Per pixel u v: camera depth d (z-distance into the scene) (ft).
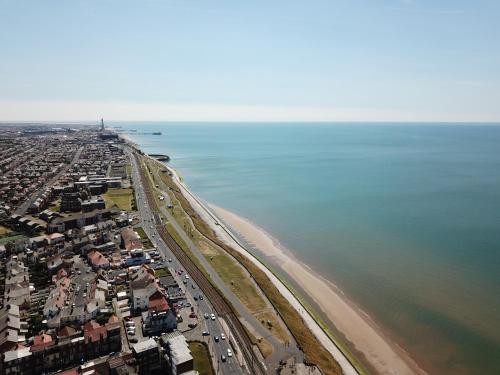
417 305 462.19
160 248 617.62
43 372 335.47
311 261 602.44
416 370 358.64
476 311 445.78
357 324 431.43
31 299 450.71
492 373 351.46
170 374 330.95
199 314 424.05
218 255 599.57
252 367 340.18
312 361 350.64
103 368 318.04
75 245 596.29
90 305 419.13
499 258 585.63
